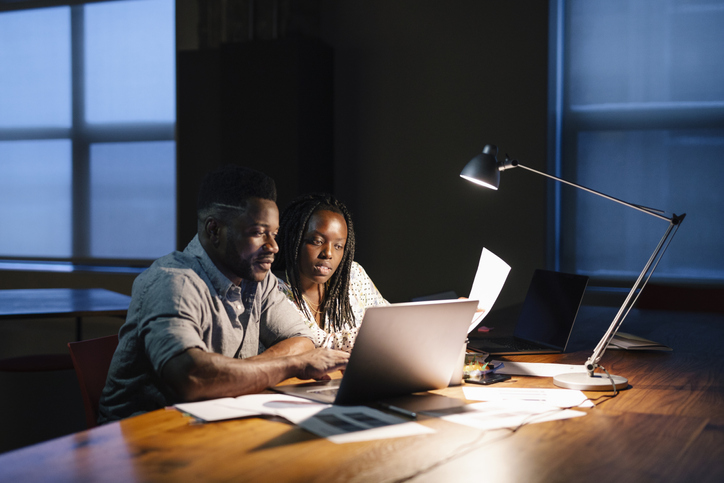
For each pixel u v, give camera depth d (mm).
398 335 1118
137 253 4738
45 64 4930
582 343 1988
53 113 4918
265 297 1528
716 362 1679
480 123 3826
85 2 4793
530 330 2002
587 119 3857
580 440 965
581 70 3852
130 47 4707
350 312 1862
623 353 1820
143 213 4715
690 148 3656
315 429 979
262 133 3822
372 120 4055
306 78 3809
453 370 1267
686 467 853
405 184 3988
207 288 1327
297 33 3930
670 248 3705
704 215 3637
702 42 3613
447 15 3877
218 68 4191
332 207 1773
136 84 4703
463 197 3867
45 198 4957
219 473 805
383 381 1152
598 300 3676
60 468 820
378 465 840
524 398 1213
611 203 3818
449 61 3879
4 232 5035
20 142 5008
